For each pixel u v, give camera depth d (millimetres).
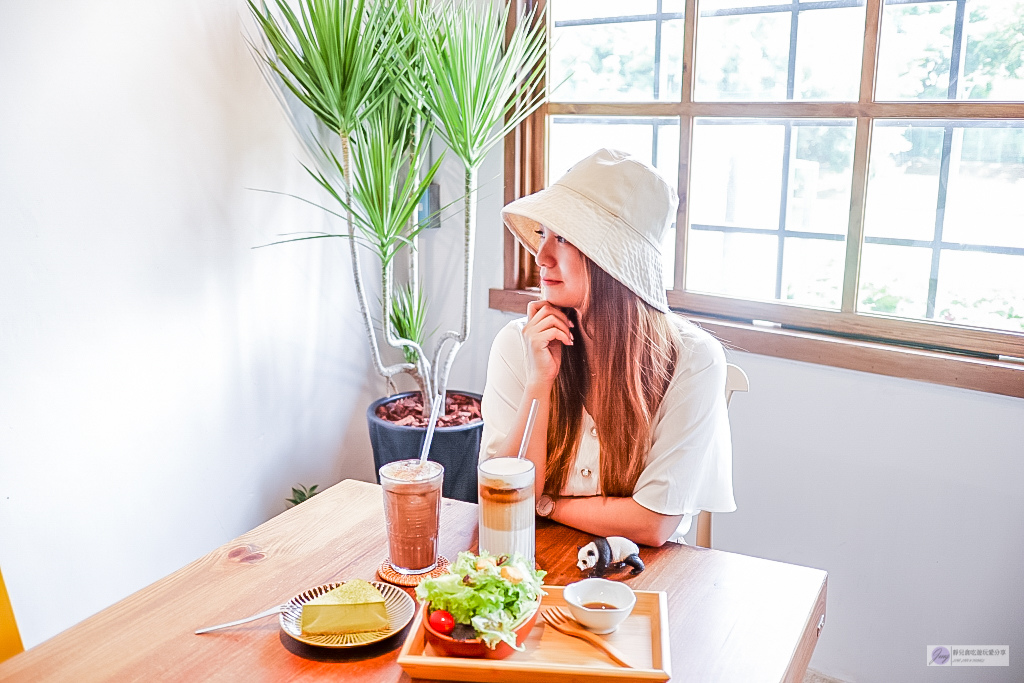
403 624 1049
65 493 1930
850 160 2102
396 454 2363
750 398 2266
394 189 2311
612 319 1385
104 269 1942
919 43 1966
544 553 1277
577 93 2525
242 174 2260
